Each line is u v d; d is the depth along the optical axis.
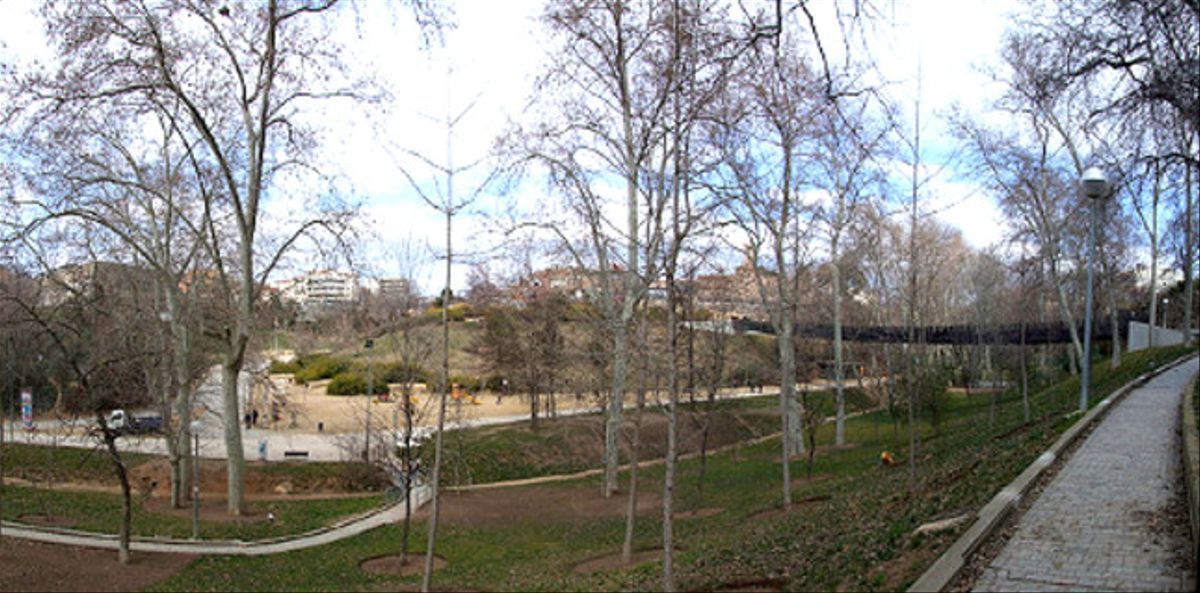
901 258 53.66
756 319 42.66
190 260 28.22
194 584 16.88
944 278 50.47
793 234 28.59
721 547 16.20
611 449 27.52
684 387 27.50
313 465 33.47
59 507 25.94
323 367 63.03
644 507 25.03
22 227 22.34
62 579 16.78
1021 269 37.50
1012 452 16.89
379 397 49.81
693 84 12.32
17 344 28.11
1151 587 8.27
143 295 28.92
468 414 40.53
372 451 29.25
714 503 24.69
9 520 23.09
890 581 9.30
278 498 30.03
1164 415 19.94
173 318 26.95
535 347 33.84
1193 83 11.70
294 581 17.16
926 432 34.97
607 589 13.90
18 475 31.61
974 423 32.41
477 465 33.28
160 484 31.28
